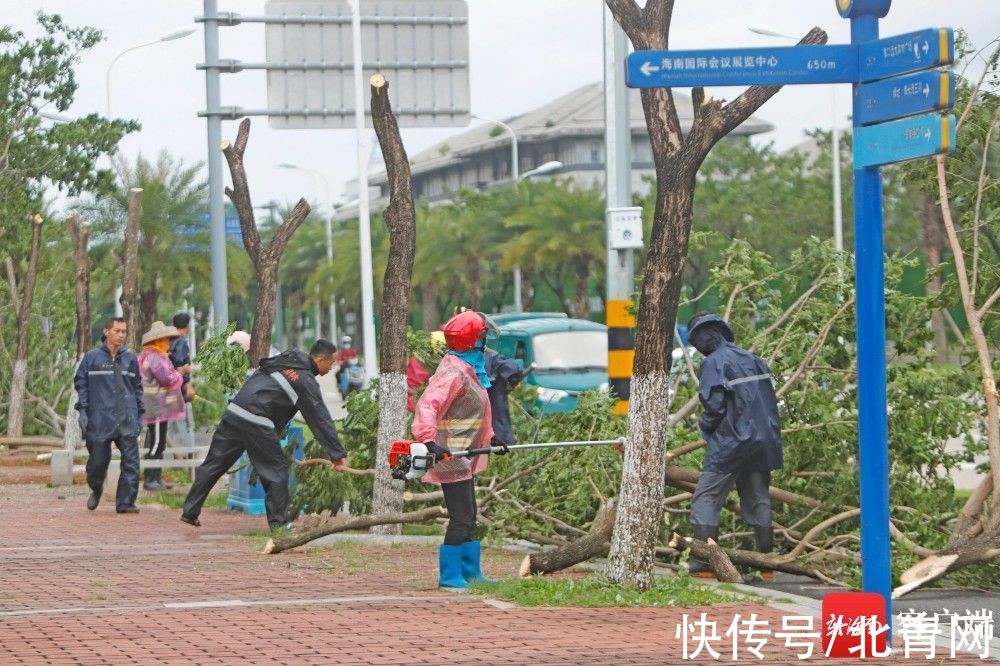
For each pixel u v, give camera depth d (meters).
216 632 9.28
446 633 9.30
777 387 13.67
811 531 12.49
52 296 33.03
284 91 22.16
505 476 14.34
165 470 22.91
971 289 12.74
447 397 10.97
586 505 13.87
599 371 29.30
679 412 14.10
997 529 11.62
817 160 61.19
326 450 15.56
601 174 111.25
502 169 120.50
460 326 11.09
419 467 10.81
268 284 19.08
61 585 11.66
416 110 22.41
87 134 33.47
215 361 19.11
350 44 22.34
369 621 9.76
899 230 49.38
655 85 8.71
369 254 29.39
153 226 50.75
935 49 8.08
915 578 11.26
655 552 12.05
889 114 8.50
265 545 14.47
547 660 8.41
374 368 29.27
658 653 8.67
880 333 8.79
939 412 13.16
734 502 13.39
